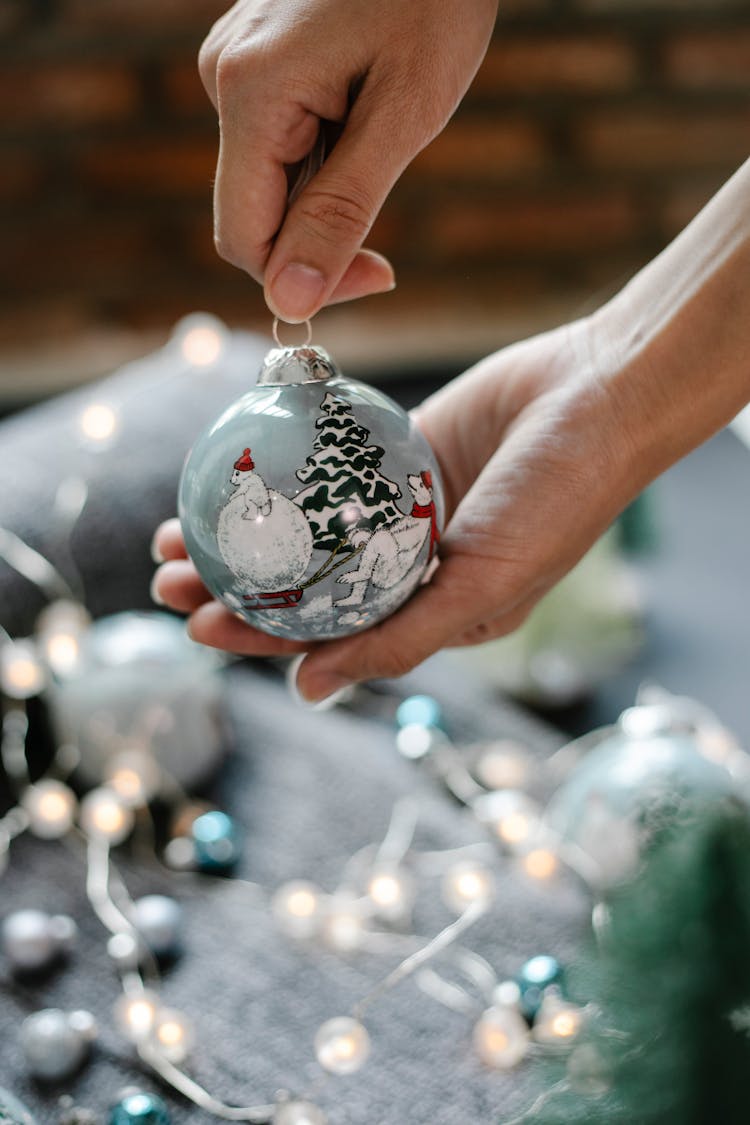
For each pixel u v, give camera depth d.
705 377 0.55
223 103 0.51
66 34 1.38
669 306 0.56
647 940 0.39
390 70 0.51
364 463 0.50
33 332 1.46
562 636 0.82
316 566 0.50
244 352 0.93
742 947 0.38
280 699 0.80
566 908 0.65
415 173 1.48
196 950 0.64
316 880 0.68
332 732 0.77
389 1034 0.60
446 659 0.85
